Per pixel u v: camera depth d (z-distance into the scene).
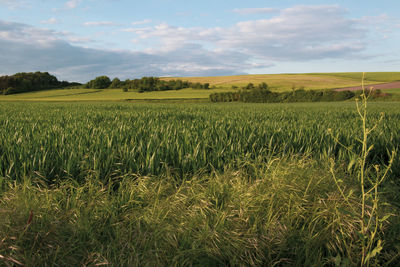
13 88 97.81
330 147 5.18
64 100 66.19
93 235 2.71
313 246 2.65
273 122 9.18
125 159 4.44
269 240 2.71
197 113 15.58
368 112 15.96
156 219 2.96
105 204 3.17
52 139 5.53
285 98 56.19
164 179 3.86
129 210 3.19
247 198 3.29
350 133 6.39
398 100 49.41
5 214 2.74
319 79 103.62
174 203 3.27
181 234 2.80
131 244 2.58
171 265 2.42
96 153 4.46
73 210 2.99
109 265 2.38
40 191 3.40
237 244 2.63
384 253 2.56
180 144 5.01
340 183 3.56
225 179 3.86
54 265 2.37
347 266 2.37
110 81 111.75
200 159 4.56
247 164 4.46
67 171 3.96
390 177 4.14
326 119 11.18
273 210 3.09
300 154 5.07
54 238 2.60
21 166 4.04
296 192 3.35
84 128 7.08
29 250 2.45
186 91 87.75
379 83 83.56
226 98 59.19
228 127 7.52
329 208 2.96
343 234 2.61
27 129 6.99
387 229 2.78
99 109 21.33
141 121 9.88
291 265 2.55
